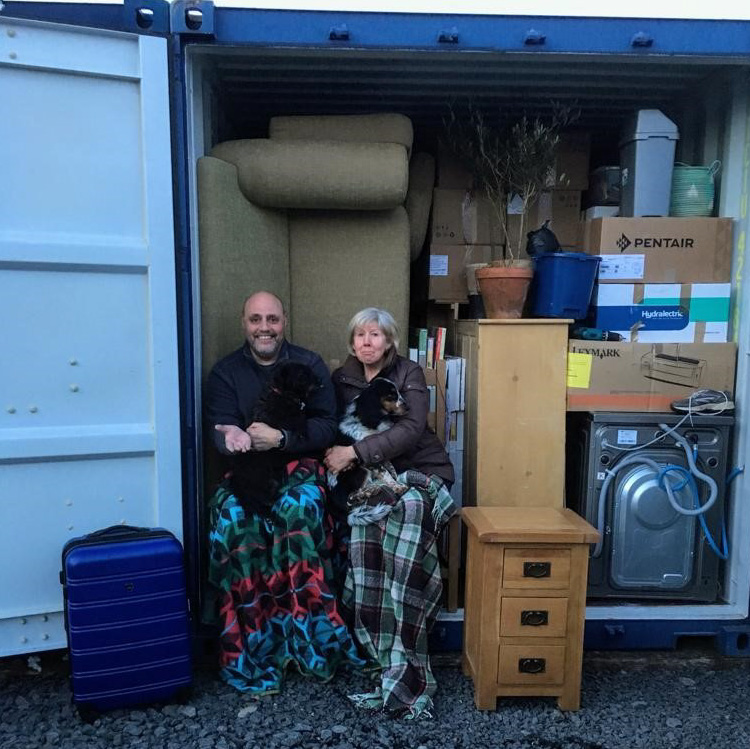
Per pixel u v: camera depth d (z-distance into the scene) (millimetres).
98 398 2359
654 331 2926
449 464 2721
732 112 2875
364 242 3145
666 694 2473
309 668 2420
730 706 2398
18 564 2338
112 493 2404
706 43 2459
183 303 2420
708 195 3049
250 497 2451
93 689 2193
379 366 2693
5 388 2262
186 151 2387
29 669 2572
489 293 2840
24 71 2180
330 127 3051
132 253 2316
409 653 2387
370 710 2314
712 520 2850
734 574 2852
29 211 2229
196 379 2611
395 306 3154
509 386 2793
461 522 2793
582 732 2230
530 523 2359
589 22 2430
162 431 2402
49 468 2330
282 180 2820
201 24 2305
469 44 2414
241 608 2424
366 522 2445
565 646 2309
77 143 2252
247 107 3352
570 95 3166
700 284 2912
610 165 3721
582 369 2797
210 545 2496
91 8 2242
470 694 2441
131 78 2268
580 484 2936
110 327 2344
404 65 2758
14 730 2195
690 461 2777
